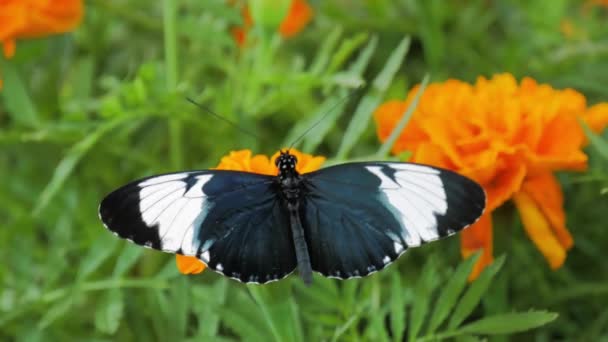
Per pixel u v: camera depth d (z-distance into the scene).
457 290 0.66
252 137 0.73
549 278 0.74
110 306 0.68
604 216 0.74
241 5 0.75
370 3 0.78
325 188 0.65
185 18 0.75
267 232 0.64
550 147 0.69
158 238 0.64
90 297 0.73
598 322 0.71
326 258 0.64
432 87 0.70
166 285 0.68
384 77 0.69
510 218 0.69
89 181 0.75
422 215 0.64
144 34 0.80
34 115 0.73
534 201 0.69
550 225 0.69
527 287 0.72
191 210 0.64
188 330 0.69
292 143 0.69
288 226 0.65
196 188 0.65
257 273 0.64
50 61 0.77
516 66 0.78
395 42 0.80
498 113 0.69
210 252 0.64
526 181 0.69
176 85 0.72
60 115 0.77
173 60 0.72
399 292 0.67
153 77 0.70
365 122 0.69
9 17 0.72
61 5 0.73
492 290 0.68
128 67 0.79
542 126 0.68
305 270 0.64
